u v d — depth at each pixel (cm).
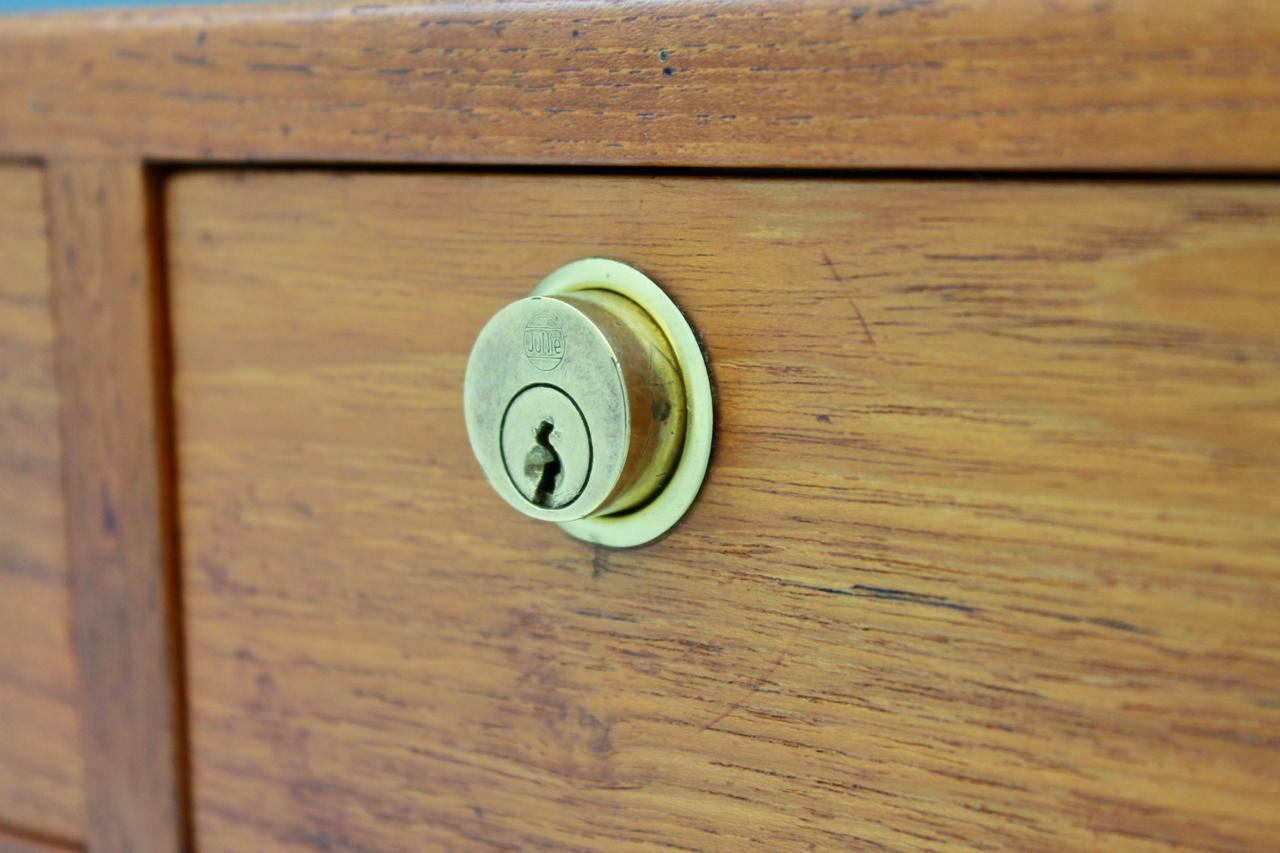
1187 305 21
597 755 24
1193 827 21
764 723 23
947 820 22
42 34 26
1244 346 21
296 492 26
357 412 25
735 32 22
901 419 22
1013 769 22
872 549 22
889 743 22
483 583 24
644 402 22
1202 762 21
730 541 23
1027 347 21
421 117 24
